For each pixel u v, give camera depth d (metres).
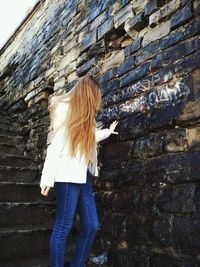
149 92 2.74
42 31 6.02
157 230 2.32
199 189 2.08
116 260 2.65
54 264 2.09
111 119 3.16
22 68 6.50
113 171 2.95
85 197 2.25
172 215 2.23
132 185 2.69
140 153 2.67
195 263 2.00
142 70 2.89
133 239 2.53
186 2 2.58
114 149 3.01
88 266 2.85
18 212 3.14
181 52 2.50
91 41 3.92
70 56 4.45
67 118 2.22
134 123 2.82
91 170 2.29
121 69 3.21
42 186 2.07
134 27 3.16
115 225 2.76
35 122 5.12
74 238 3.25
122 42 3.45
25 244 2.82
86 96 2.30
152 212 2.41
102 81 3.49
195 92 2.28
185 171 2.21
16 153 4.85
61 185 2.18
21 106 5.81
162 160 2.43
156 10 2.91
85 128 2.22
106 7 3.76
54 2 5.87
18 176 3.89
